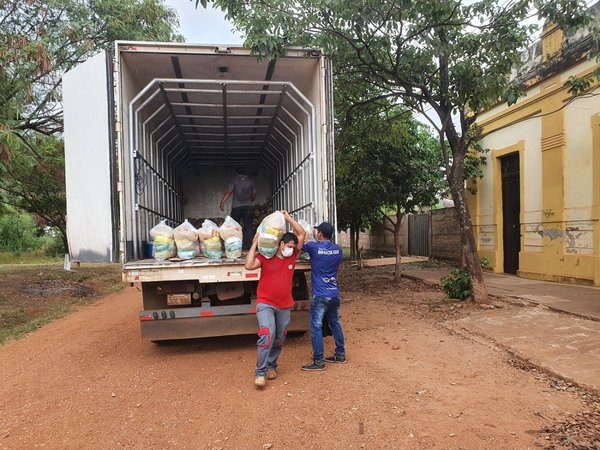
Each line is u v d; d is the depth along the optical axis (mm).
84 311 10422
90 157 5910
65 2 11094
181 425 4113
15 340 7727
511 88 7871
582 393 4465
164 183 9867
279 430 3947
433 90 9117
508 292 9305
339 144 10562
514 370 5172
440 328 7121
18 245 32688
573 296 8555
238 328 6219
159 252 6098
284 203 10492
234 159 12430
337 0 6695
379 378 5070
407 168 11367
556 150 10547
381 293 10930
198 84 7613
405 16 7367
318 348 5379
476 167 13445
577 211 10023
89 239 5871
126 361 6078
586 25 7449
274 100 8414
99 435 3971
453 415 4117
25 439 3939
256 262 5148
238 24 6828
